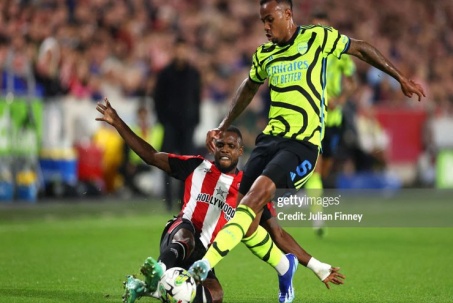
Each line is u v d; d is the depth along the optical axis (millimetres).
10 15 60594
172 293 19703
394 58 84875
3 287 25703
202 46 74062
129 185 57500
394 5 90625
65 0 67250
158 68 66375
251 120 61844
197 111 52031
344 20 85500
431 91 83375
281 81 22578
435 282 27906
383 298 24812
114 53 66688
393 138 66688
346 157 62469
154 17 72562
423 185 68000
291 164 21688
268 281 27859
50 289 25422
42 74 56688
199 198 23219
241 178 22922
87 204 54500
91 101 55500
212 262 20328
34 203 53094
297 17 83250
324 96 22734
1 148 51094
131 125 57500
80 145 54781
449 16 94750
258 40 78750
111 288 25781
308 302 24078
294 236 41281
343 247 37188
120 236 40094
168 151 51812
